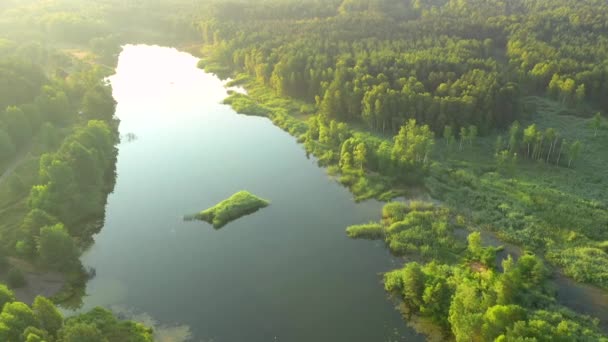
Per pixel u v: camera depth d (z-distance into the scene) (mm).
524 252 88875
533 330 59094
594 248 87750
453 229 96750
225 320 77438
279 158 135250
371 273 86875
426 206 104250
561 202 103062
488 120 138750
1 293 69125
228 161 134375
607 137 136000
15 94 149375
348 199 112500
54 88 158875
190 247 97312
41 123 143250
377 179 117312
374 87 145000
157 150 142250
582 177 114812
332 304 79750
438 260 87312
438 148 132500
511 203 103938
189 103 178250
